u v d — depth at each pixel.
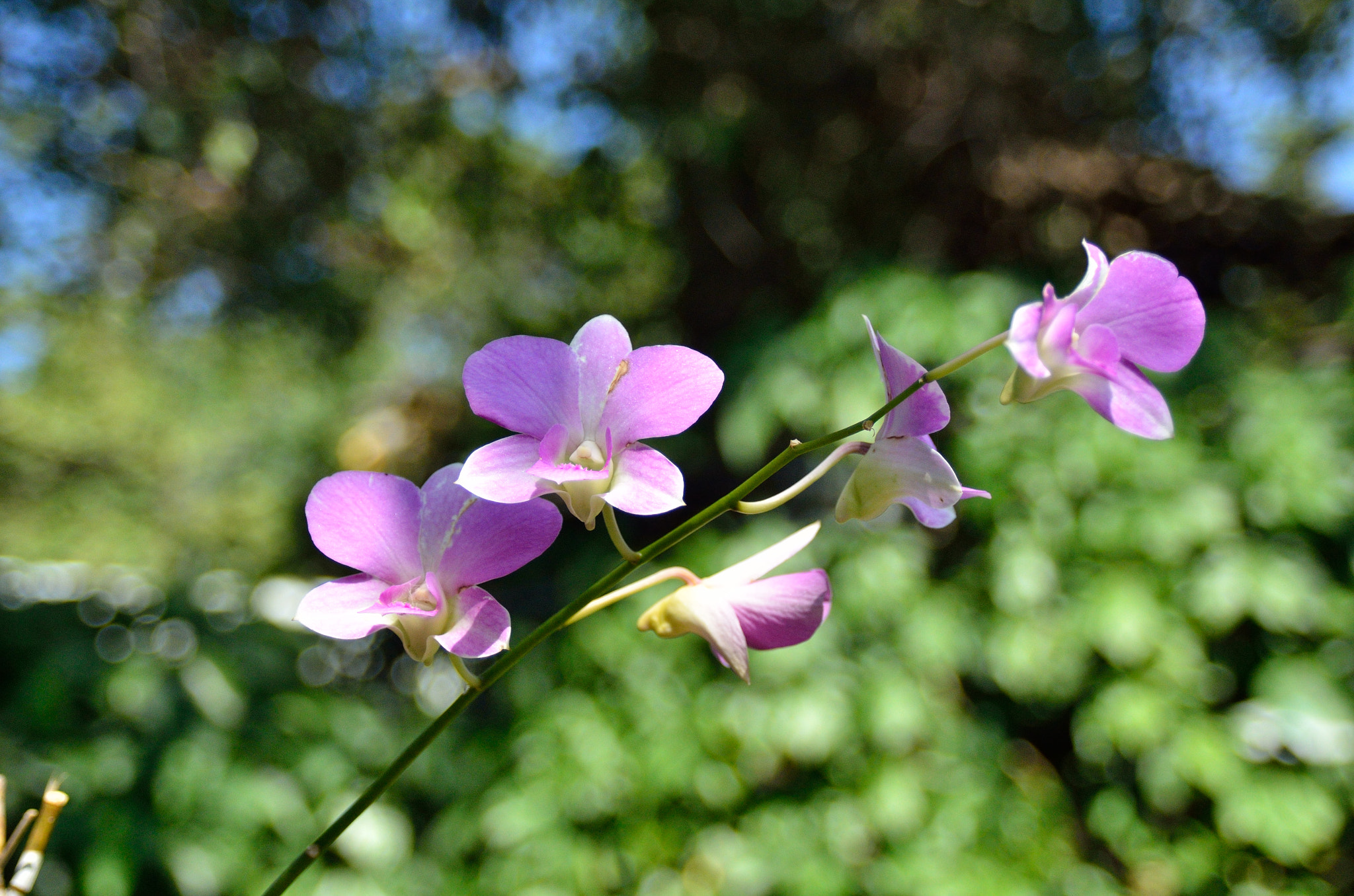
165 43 1.33
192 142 1.32
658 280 1.39
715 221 1.22
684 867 0.82
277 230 1.42
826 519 1.11
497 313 1.63
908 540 0.87
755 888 0.78
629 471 0.35
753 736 0.81
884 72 1.16
